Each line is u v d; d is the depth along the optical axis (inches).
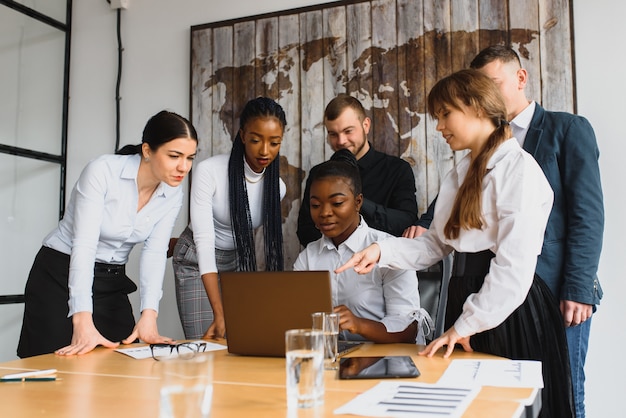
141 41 134.4
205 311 90.2
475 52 104.1
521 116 79.1
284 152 117.1
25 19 134.4
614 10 96.6
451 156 104.8
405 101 108.4
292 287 55.2
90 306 68.1
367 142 104.8
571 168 73.6
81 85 139.8
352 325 62.7
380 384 41.5
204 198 85.3
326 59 115.0
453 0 106.0
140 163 76.1
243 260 87.0
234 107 122.1
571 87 97.6
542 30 99.9
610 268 93.9
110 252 79.7
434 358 52.8
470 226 57.1
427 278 89.7
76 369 51.8
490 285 53.7
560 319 57.8
